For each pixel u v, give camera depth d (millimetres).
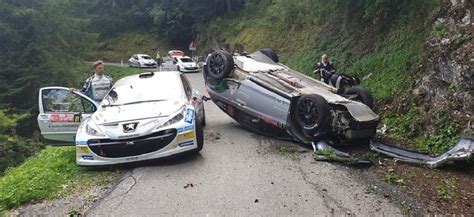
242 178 6020
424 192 5438
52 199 5520
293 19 23969
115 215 4914
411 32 10992
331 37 16562
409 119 8531
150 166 6695
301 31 22672
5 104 20297
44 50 23484
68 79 23562
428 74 8703
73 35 27562
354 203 5105
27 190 5645
